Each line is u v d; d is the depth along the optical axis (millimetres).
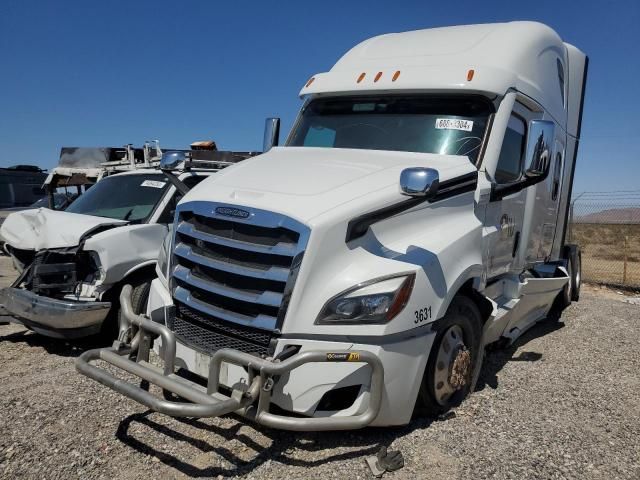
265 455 3742
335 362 3527
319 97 5898
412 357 3768
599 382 5469
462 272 4176
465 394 4648
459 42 5609
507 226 5457
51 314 5590
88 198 7379
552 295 7289
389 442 3945
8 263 12664
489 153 4863
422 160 4664
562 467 3719
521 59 5617
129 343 4191
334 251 3654
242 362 3469
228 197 4031
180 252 4234
